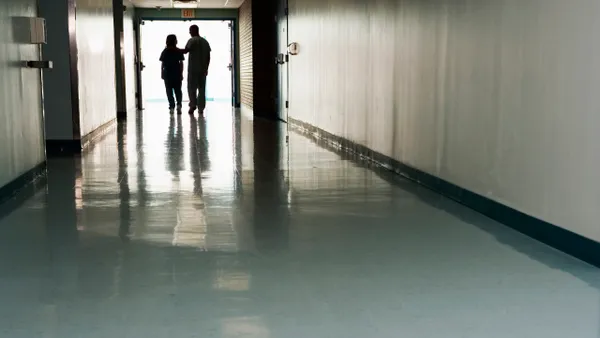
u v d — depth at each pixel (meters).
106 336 2.09
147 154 6.71
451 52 4.43
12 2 4.73
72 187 4.80
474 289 2.55
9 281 2.64
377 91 6.14
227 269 2.79
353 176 5.39
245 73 15.38
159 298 2.43
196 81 13.27
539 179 3.31
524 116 3.46
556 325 2.19
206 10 16.88
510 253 3.08
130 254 3.02
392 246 3.19
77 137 6.91
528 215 3.43
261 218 3.78
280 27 12.08
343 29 7.38
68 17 6.77
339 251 3.09
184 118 12.29
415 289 2.55
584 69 2.92
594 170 2.86
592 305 2.38
